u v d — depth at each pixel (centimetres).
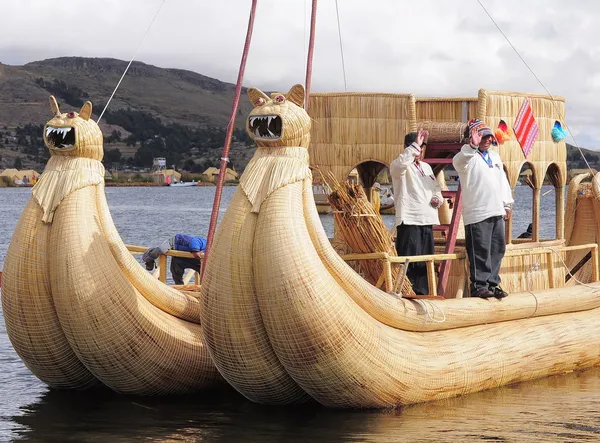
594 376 1225
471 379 1089
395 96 1280
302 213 975
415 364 1028
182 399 1119
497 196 1148
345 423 999
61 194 1045
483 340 1119
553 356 1194
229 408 1073
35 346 1081
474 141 1141
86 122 1071
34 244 1045
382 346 997
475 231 1144
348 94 1290
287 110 988
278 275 943
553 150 1410
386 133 1282
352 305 982
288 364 976
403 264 1109
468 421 1004
